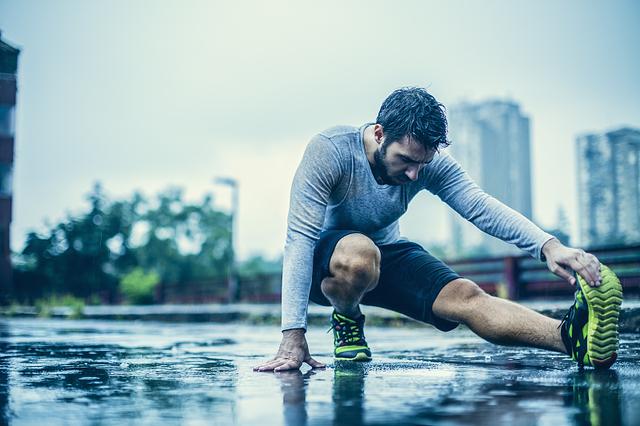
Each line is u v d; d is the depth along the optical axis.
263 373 2.11
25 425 1.29
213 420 1.32
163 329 7.61
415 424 1.25
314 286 2.59
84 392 1.71
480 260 9.38
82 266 37.50
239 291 18.39
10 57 10.11
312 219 2.35
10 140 19.09
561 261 2.14
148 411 1.42
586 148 60.16
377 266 2.44
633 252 7.34
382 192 2.51
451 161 2.58
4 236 19.78
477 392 1.63
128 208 44.78
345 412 1.38
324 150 2.40
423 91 2.28
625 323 4.77
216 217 46.81
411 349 3.39
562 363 2.39
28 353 3.23
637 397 1.55
